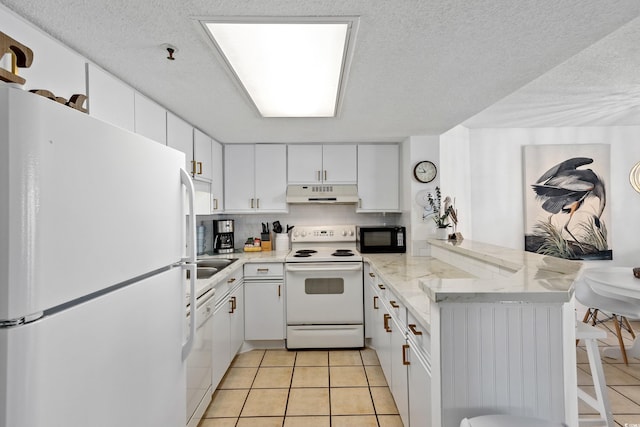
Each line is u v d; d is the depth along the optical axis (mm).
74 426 689
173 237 1176
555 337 1045
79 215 708
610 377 2551
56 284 643
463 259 2414
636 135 3914
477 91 2014
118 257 847
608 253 3871
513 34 1370
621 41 1991
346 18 1244
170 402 1143
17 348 582
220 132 2980
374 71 1725
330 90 1983
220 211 3350
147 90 1951
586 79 2568
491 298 1010
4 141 572
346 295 3146
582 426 1832
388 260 2977
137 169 944
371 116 2523
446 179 3703
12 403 576
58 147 652
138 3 1148
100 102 1567
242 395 2361
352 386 2471
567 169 3891
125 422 873
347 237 3740
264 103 2201
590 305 2715
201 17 1234
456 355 1055
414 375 1555
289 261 3143
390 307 2162
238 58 1564
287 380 2574
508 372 1051
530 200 3906
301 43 1430
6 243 572
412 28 1321
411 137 3182
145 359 979
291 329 3137
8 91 578
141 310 961
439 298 1018
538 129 3941
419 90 1994
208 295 1995
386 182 3492
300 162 3475
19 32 1162
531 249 3895
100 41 1400
